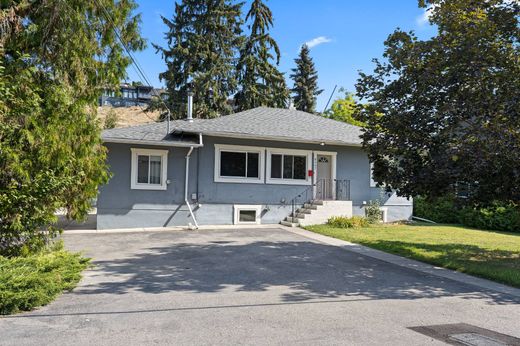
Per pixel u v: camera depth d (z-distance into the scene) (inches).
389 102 393.4
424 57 373.1
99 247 448.1
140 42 402.9
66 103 322.0
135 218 622.8
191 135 662.5
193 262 371.9
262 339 183.6
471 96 340.5
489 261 390.6
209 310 227.5
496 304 254.2
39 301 228.1
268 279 310.3
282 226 661.3
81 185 356.8
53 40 326.0
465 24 350.0
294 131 711.7
